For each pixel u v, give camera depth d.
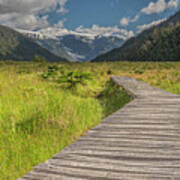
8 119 6.41
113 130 4.88
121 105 9.42
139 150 3.71
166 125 5.07
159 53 118.81
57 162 3.37
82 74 13.77
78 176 2.93
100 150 3.78
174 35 119.25
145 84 13.18
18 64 43.69
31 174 3.03
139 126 5.09
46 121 6.24
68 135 5.68
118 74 27.34
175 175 2.78
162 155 3.46
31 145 4.89
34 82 13.77
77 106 8.12
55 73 16.80
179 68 34.44
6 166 4.09
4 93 9.91
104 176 2.88
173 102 7.48
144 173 2.89
